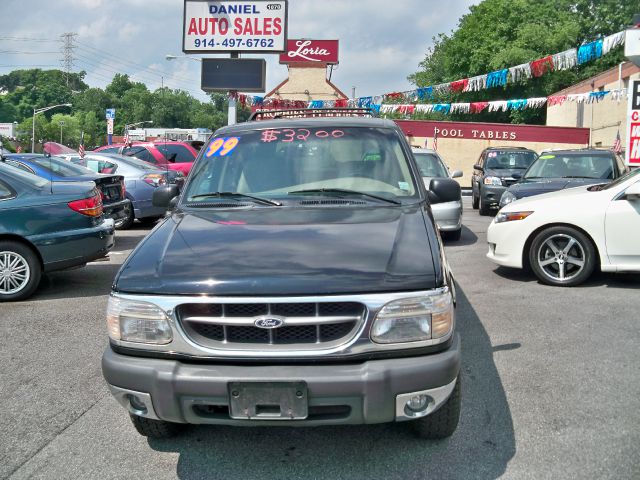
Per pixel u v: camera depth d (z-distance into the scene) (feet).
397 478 9.97
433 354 9.39
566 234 21.84
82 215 22.52
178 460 10.74
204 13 54.13
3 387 14.03
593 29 121.29
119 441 11.45
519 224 22.62
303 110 18.85
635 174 21.70
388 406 9.12
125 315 9.71
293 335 9.30
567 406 12.34
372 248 10.25
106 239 23.47
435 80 171.42
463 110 70.38
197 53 54.90
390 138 14.61
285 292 9.19
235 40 54.08
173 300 9.43
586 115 98.94
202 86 53.57
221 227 11.60
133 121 463.01
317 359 9.14
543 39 116.16
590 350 15.49
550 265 22.39
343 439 11.28
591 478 9.77
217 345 9.35
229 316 9.32
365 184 13.57
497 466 10.21
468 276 24.32
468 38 128.98
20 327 18.65
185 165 47.83
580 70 120.16
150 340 9.55
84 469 10.48
